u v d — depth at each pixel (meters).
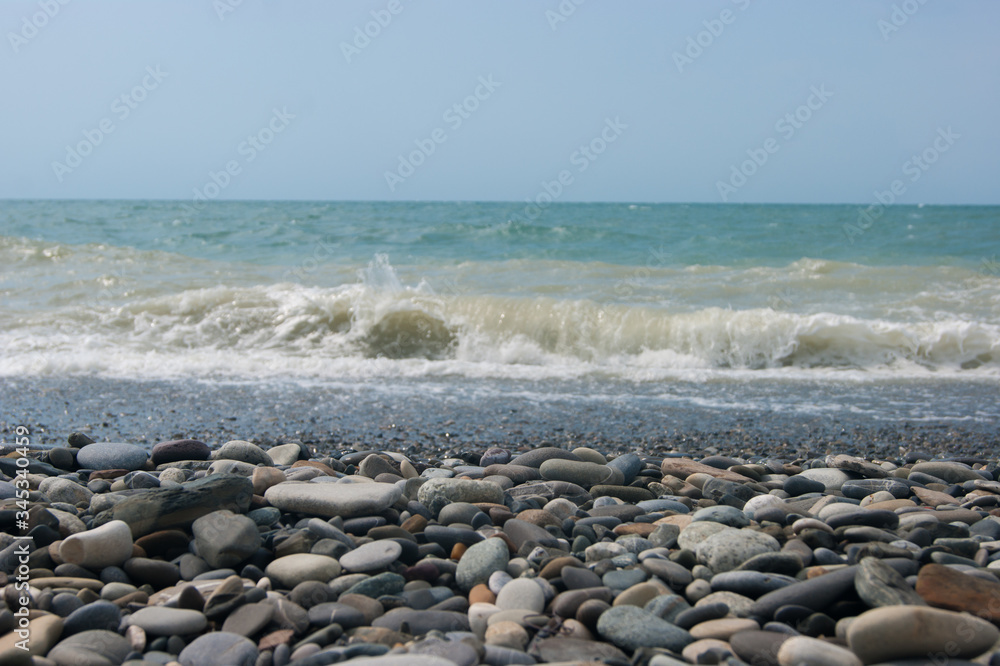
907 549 2.46
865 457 4.57
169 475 3.37
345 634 1.94
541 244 18.67
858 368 7.41
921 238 19.67
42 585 2.16
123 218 29.19
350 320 8.04
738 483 3.45
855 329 7.57
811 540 2.54
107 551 2.31
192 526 2.53
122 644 1.89
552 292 10.67
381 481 3.40
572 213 40.19
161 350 7.44
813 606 2.02
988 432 5.20
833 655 1.71
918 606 1.74
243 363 7.00
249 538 2.41
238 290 8.73
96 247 14.28
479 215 32.94
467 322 7.94
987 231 21.56
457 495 3.00
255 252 16.70
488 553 2.38
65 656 1.79
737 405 5.94
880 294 10.62
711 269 13.02
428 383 6.54
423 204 59.59
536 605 2.09
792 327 7.60
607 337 7.77
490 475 3.57
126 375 6.49
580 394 6.23
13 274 11.66
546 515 2.89
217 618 2.04
